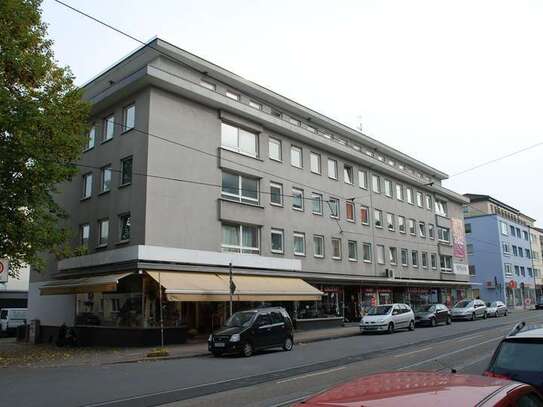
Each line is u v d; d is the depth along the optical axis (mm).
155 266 23406
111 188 26750
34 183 19859
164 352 19391
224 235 27672
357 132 40625
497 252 69188
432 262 48781
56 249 21344
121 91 26094
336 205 36562
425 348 19453
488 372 6816
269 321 20344
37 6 20625
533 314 48219
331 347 21469
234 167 28406
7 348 26219
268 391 11188
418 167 49438
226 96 28156
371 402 3096
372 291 39719
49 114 20344
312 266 33156
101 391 11555
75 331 26203
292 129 32625
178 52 27609
